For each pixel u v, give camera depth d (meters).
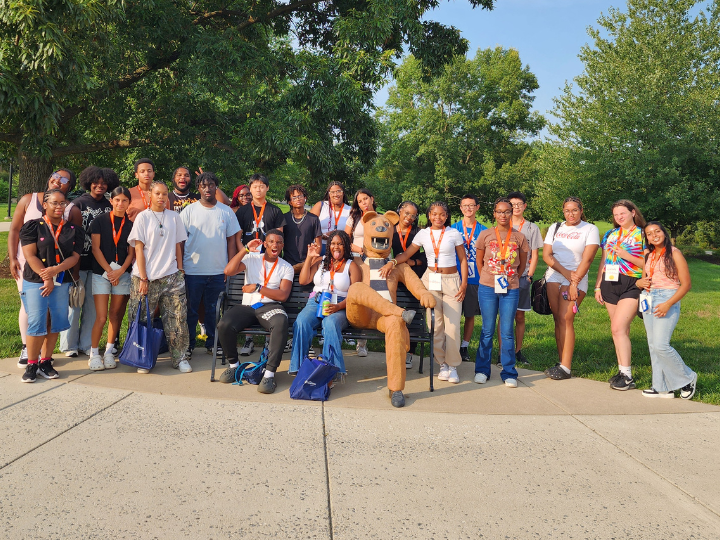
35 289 4.91
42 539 2.60
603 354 7.03
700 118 23.47
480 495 3.18
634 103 23.97
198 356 6.25
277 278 5.50
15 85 9.23
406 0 13.41
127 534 2.66
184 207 6.45
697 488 3.35
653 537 2.80
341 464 3.53
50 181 5.41
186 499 3.01
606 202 24.89
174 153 14.43
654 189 24.14
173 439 3.82
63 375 5.28
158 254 5.44
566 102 25.66
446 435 4.10
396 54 15.66
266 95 14.77
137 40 12.61
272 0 15.21
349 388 5.24
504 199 5.44
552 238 5.96
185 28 13.45
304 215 6.54
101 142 13.98
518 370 6.25
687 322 9.89
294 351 5.09
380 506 3.02
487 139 37.66
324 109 13.08
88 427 3.98
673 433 4.27
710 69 25.09
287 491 3.15
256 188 6.45
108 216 5.47
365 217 5.52
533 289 6.20
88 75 10.78
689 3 24.88
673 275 5.10
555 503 3.12
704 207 23.48
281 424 4.20
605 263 5.70
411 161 37.03
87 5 9.36
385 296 5.26
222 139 14.74
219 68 12.92
